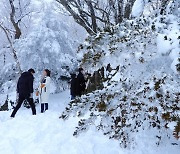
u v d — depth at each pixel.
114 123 4.07
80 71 10.01
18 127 6.66
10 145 5.39
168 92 3.22
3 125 6.84
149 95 3.38
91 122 4.04
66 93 15.26
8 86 15.40
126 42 3.50
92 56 3.71
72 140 5.79
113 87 3.81
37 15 20.66
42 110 9.41
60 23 15.60
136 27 3.61
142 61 3.48
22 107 12.23
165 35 3.24
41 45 14.55
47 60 14.44
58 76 15.12
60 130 6.41
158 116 4.16
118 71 3.93
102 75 6.19
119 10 8.64
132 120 4.11
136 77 3.65
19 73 14.27
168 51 3.19
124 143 4.08
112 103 3.72
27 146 5.45
